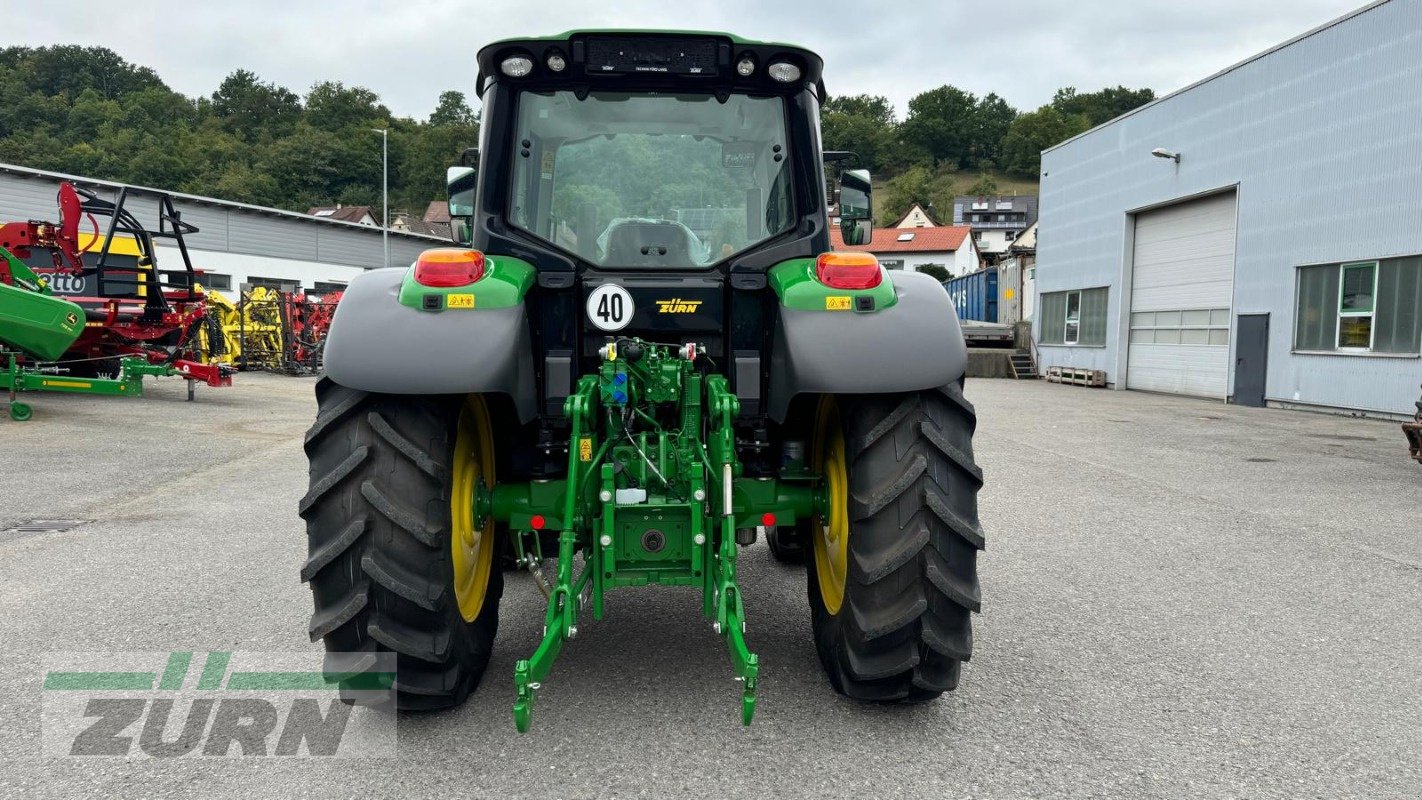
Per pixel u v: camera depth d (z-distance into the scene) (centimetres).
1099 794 240
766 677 319
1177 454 914
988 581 450
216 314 1884
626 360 284
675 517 270
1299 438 1065
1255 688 315
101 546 506
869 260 279
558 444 311
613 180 312
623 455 276
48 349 968
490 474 320
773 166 315
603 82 311
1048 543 530
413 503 260
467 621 289
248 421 1104
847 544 279
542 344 307
